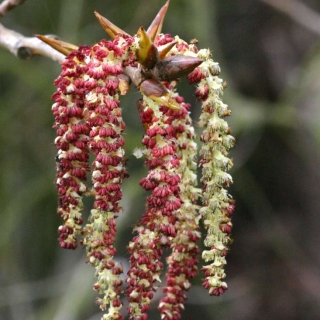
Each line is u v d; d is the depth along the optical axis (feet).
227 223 5.69
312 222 18.22
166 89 5.40
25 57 7.90
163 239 5.50
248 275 18.44
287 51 17.49
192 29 15.25
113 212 5.55
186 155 6.12
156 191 5.32
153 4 15.35
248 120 15.23
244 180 17.66
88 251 5.66
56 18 16.02
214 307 18.06
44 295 16.47
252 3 17.63
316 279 18.07
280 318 17.97
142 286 5.54
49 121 16.25
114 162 5.30
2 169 16.15
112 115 5.28
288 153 18.11
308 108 15.88
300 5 14.11
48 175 16.07
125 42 5.41
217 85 5.61
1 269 16.63
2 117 15.98
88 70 5.28
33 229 17.38
